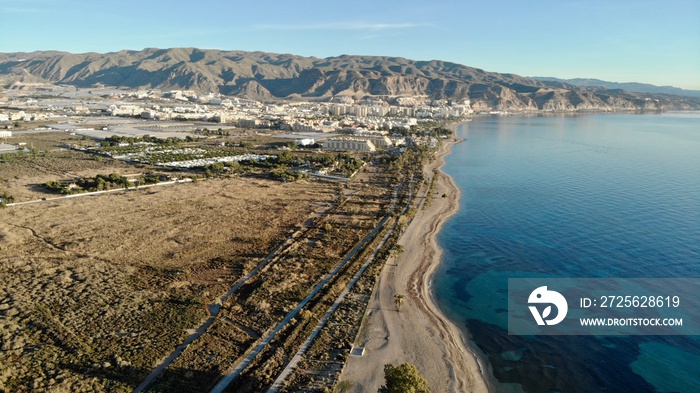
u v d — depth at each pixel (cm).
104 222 13150
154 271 9875
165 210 14575
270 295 8906
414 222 14300
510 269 10950
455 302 9262
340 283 9588
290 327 7831
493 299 9431
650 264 11231
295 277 9775
